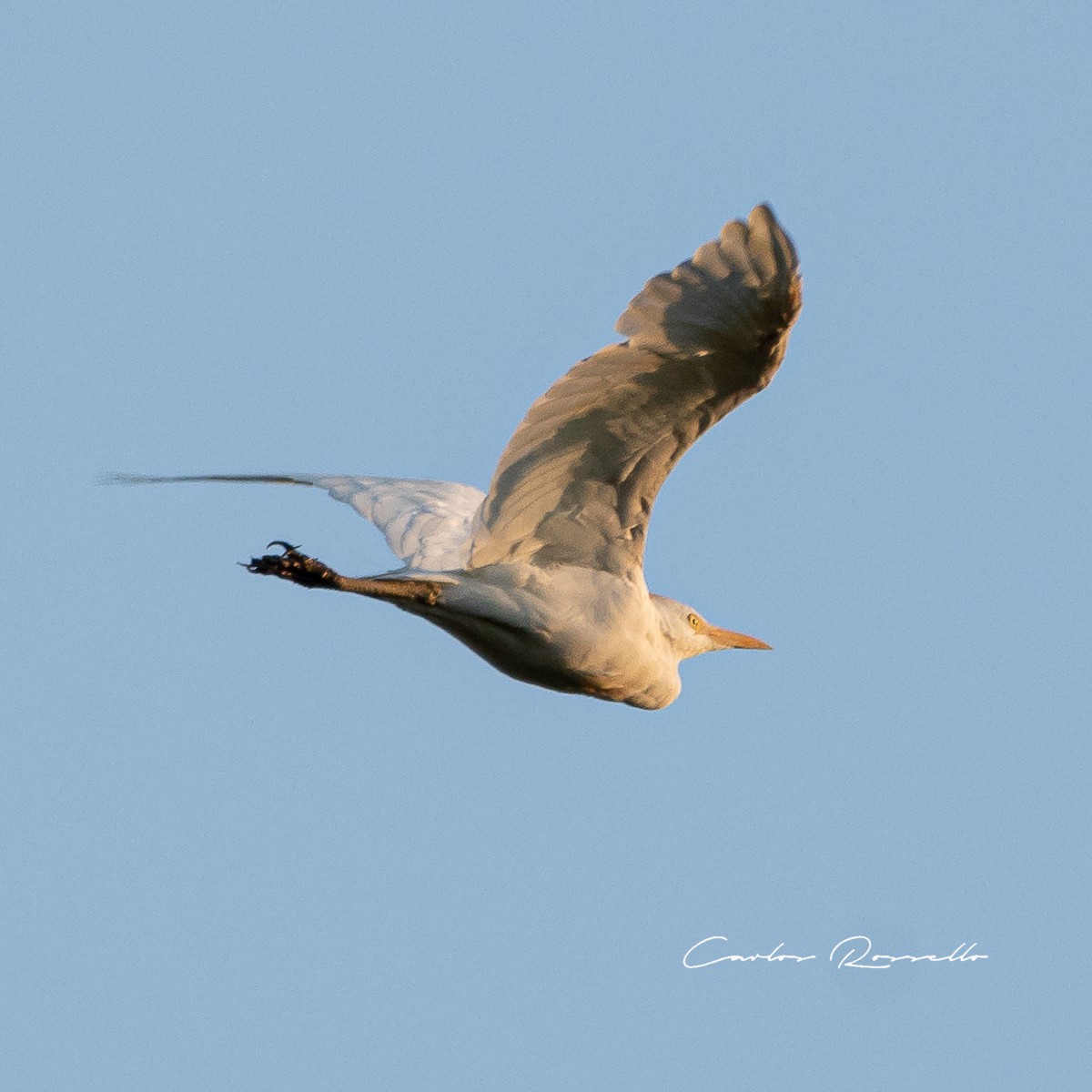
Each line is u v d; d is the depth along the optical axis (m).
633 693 13.89
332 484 15.04
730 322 11.16
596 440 12.21
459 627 13.13
